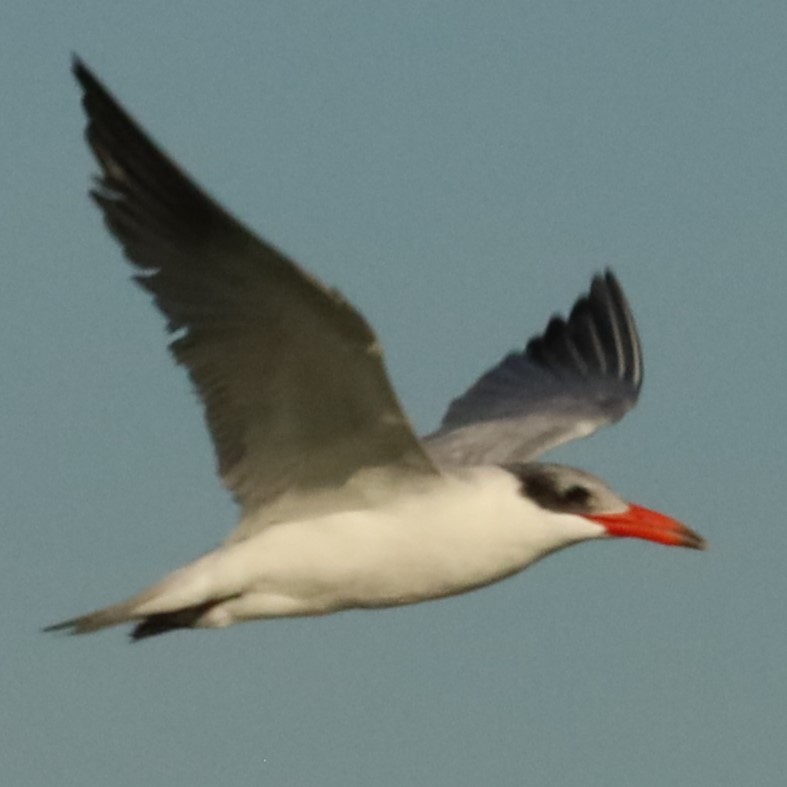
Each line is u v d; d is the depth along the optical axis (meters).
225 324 14.22
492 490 15.66
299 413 14.80
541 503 15.75
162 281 14.08
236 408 14.82
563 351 19.30
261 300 13.95
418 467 15.31
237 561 15.47
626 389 18.78
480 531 15.53
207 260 13.80
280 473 15.26
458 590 15.72
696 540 15.84
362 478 15.33
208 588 15.47
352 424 14.88
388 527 15.39
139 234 13.87
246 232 13.46
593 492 15.94
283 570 15.43
